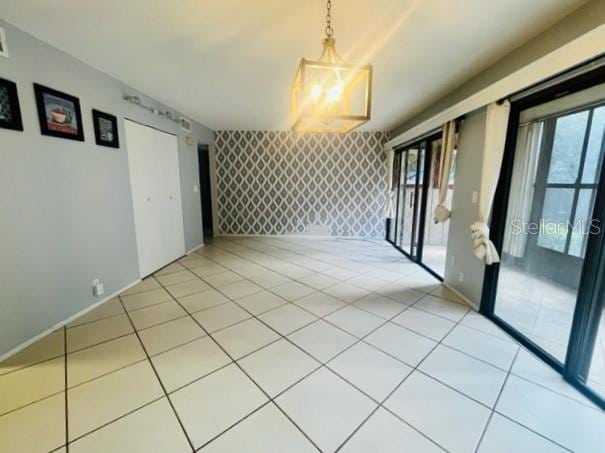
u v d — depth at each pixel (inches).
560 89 71.1
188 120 183.8
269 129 223.6
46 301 85.3
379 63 96.0
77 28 77.9
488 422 55.9
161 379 67.1
